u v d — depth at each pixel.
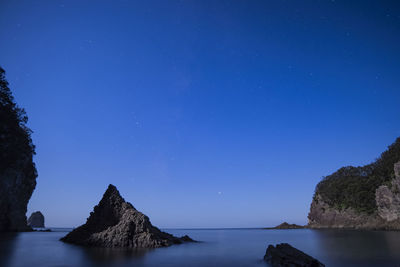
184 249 32.69
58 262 20.94
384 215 114.00
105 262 21.17
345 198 153.25
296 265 19.42
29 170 89.31
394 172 114.31
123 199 43.19
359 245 35.53
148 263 21.08
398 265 19.08
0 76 65.19
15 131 72.00
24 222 88.88
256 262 22.39
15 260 21.80
